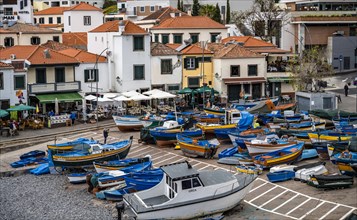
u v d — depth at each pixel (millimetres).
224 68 87875
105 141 65312
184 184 42125
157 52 86875
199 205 42562
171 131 63406
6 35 98938
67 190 52531
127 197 43469
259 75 90062
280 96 89750
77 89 81750
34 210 47844
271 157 52969
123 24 84438
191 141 59188
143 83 86250
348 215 39594
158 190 44188
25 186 54250
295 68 89812
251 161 53812
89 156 56125
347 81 103188
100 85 85562
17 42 100250
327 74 95000
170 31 103188
